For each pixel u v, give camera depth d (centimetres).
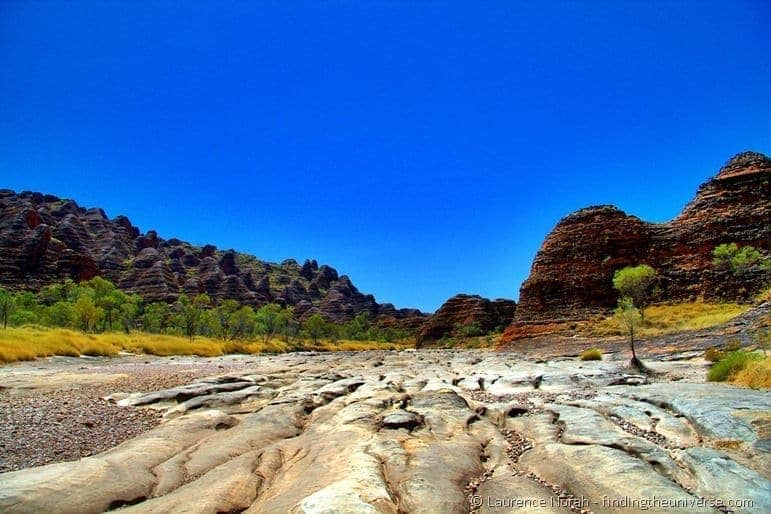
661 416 1421
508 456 1148
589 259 8175
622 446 1101
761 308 4134
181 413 1677
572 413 1478
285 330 12306
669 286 7075
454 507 807
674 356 3469
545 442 1183
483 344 12925
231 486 887
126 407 1761
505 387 2442
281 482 948
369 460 1009
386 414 1504
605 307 7669
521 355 5528
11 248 13638
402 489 875
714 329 4178
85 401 1808
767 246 6850
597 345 5309
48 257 13938
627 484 859
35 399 1805
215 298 19575
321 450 1141
